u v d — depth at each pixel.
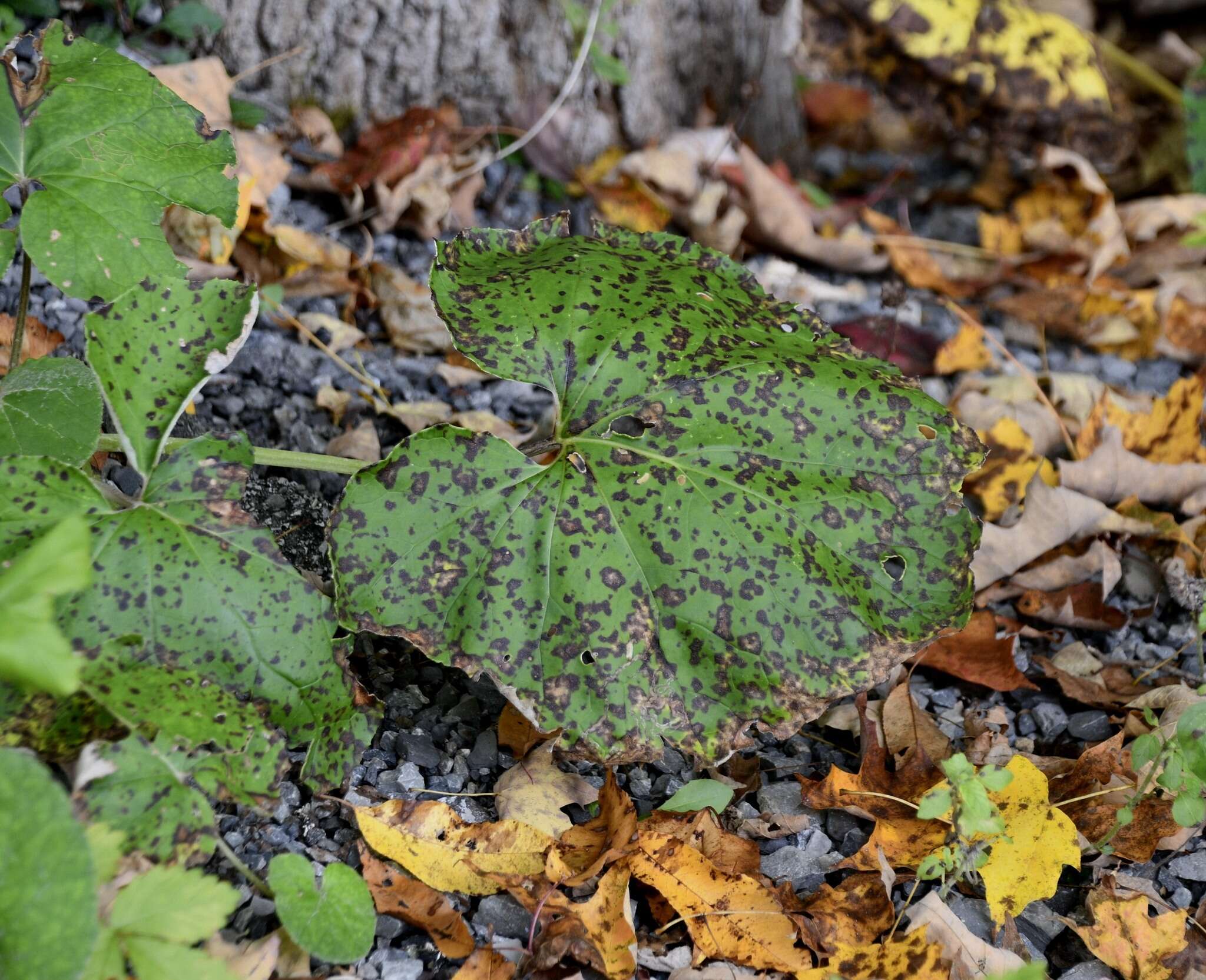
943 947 1.01
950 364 1.30
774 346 1.07
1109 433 1.20
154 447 1.02
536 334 1.06
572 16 1.35
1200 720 1.02
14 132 1.04
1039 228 1.46
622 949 1.00
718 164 1.37
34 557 0.93
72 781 0.98
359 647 1.09
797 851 1.05
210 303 1.03
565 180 1.39
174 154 1.05
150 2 1.29
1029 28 1.57
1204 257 1.42
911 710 1.09
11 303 1.17
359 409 1.20
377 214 1.30
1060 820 1.04
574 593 1.03
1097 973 1.02
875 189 1.63
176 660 1.00
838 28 1.58
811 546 1.04
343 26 1.31
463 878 1.01
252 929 0.99
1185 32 1.96
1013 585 1.17
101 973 0.94
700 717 1.03
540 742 1.06
